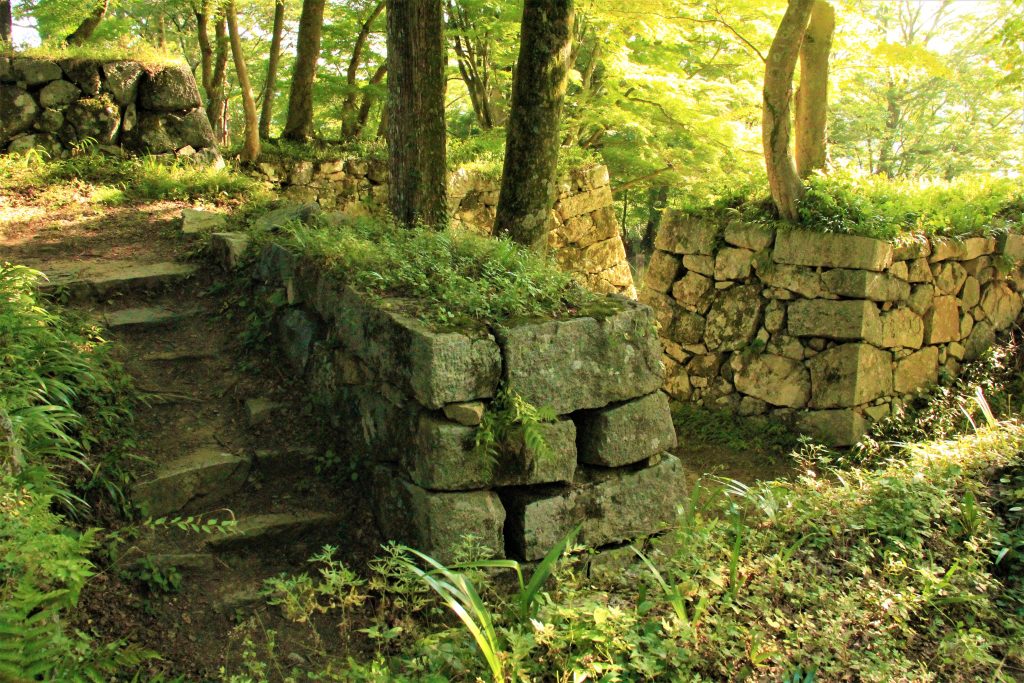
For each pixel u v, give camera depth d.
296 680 3.16
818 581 3.70
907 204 7.27
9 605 2.51
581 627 3.13
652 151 13.02
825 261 6.84
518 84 5.75
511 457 3.72
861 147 22.50
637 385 4.08
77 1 9.83
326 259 4.69
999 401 7.29
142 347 5.06
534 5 5.59
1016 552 4.06
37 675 2.59
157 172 8.56
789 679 3.11
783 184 7.14
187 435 4.38
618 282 11.54
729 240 7.55
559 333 3.83
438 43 5.71
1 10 10.77
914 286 7.11
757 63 12.65
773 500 4.18
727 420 7.38
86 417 4.14
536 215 5.92
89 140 8.95
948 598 3.62
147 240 6.71
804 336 7.02
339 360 4.41
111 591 3.34
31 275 5.03
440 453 3.58
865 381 6.74
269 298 5.24
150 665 3.13
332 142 12.06
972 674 3.30
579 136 13.45
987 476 4.71
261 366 5.02
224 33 12.34
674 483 4.23
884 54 8.09
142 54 9.55
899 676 3.17
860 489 4.55
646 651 3.13
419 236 4.84
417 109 5.74
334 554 3.88
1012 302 8.34
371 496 4.03
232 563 3.72
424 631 3.45
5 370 3.74
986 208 8.08
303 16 11.52
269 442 4.40
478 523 3.64
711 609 3.43
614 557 3.99
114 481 3.85
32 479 3.26
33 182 8.05
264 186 9.24
